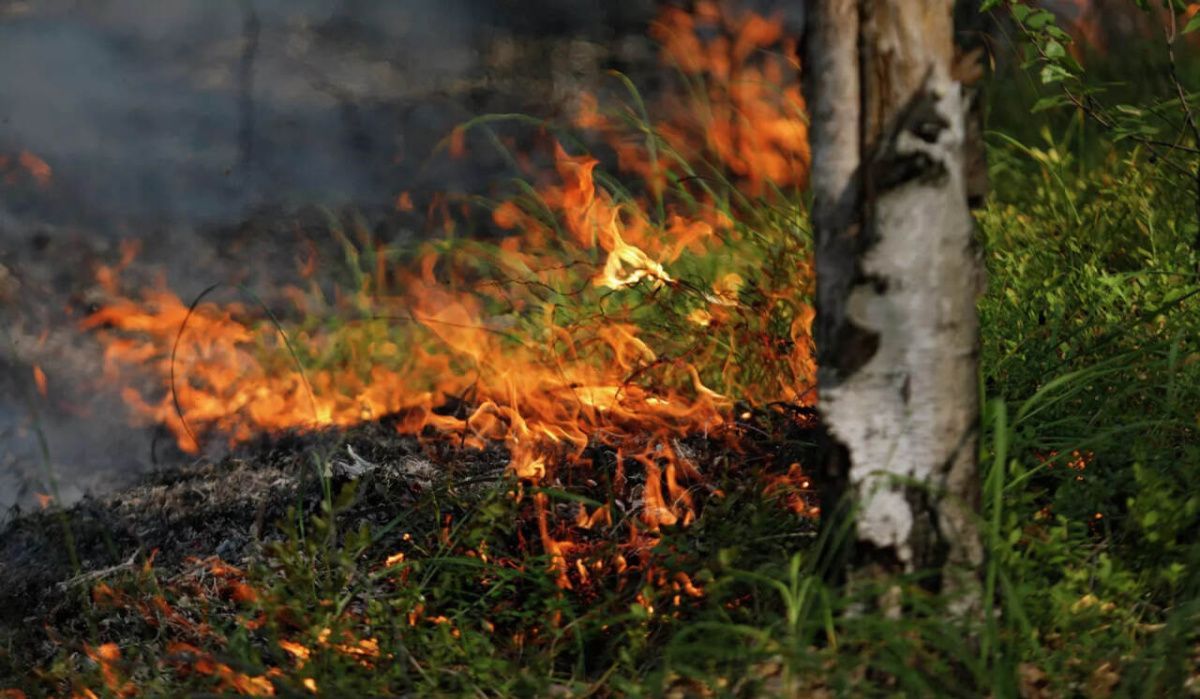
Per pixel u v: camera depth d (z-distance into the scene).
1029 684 5.46
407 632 6.33
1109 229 9.84
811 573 5.60
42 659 7.11
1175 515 5.88
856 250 5.18
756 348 8.16
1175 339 7.02
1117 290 8.26
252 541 7.66
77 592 7.41
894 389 5.22
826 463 5.46
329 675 6.04
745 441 7.59
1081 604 5.81
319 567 7.05
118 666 6.59
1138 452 6.47
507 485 7.21
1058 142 12.66
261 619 6.88
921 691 5.07
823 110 5.18
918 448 5.24
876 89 5.05
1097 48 13.99
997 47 13.40
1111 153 11.19
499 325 10.45
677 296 8.87
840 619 5.25
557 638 6.14
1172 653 5.44
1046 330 8.06
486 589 6.82
